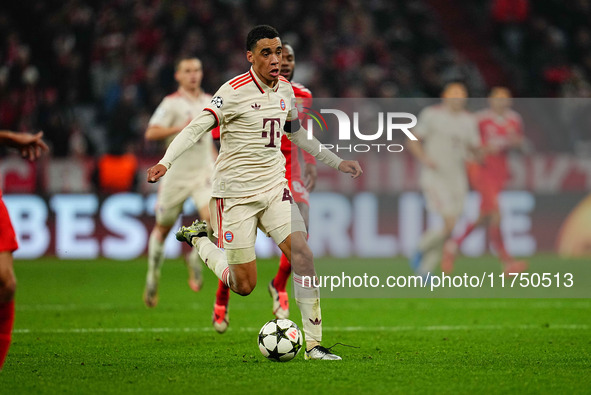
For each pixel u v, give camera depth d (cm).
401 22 7712
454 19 7994
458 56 7712
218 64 6956
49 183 5519
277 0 7400
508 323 2883
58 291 3834
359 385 1744
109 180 5550
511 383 1780
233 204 2033
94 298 3594
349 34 7238
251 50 1983
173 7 7156
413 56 7525
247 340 2455
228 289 2448
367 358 2098
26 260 5381
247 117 1992
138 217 5572
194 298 3628
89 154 6097
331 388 1711
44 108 6262
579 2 7950
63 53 6881
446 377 1842
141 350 2250
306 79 6831
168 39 7019
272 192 2039
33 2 7069
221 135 2044
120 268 4941
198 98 3222
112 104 6544
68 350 2248
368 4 7650
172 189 3067
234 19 7231
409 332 2645
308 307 2053
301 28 7288
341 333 2617
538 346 2338
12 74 6544
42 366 1989
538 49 7688
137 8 7150
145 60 6850
